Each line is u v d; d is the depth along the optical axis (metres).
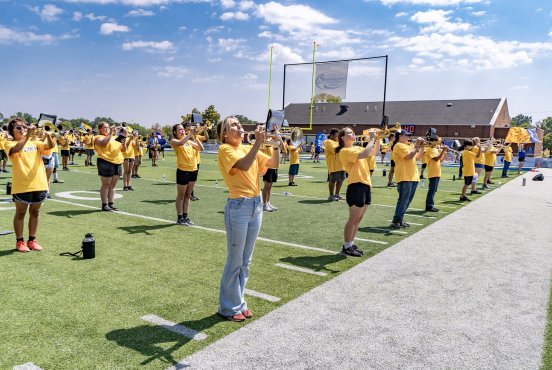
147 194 11.18
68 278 4.48
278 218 8.32
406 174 7.47
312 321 3.61
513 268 5.23
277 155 3.74
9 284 4.24
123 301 3.92
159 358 2.93
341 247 6.16
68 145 17.45
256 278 4.69
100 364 2.83
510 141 32.19
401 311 3.86
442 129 50.53
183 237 6.46
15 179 5.20
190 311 3.75
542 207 10.26
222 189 12.69
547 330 3.53
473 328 3.55
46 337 3.19
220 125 3.55
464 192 11.32
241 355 3.01
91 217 7.79
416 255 5.77
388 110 55.38
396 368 2.90
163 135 28.67
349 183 5.60
